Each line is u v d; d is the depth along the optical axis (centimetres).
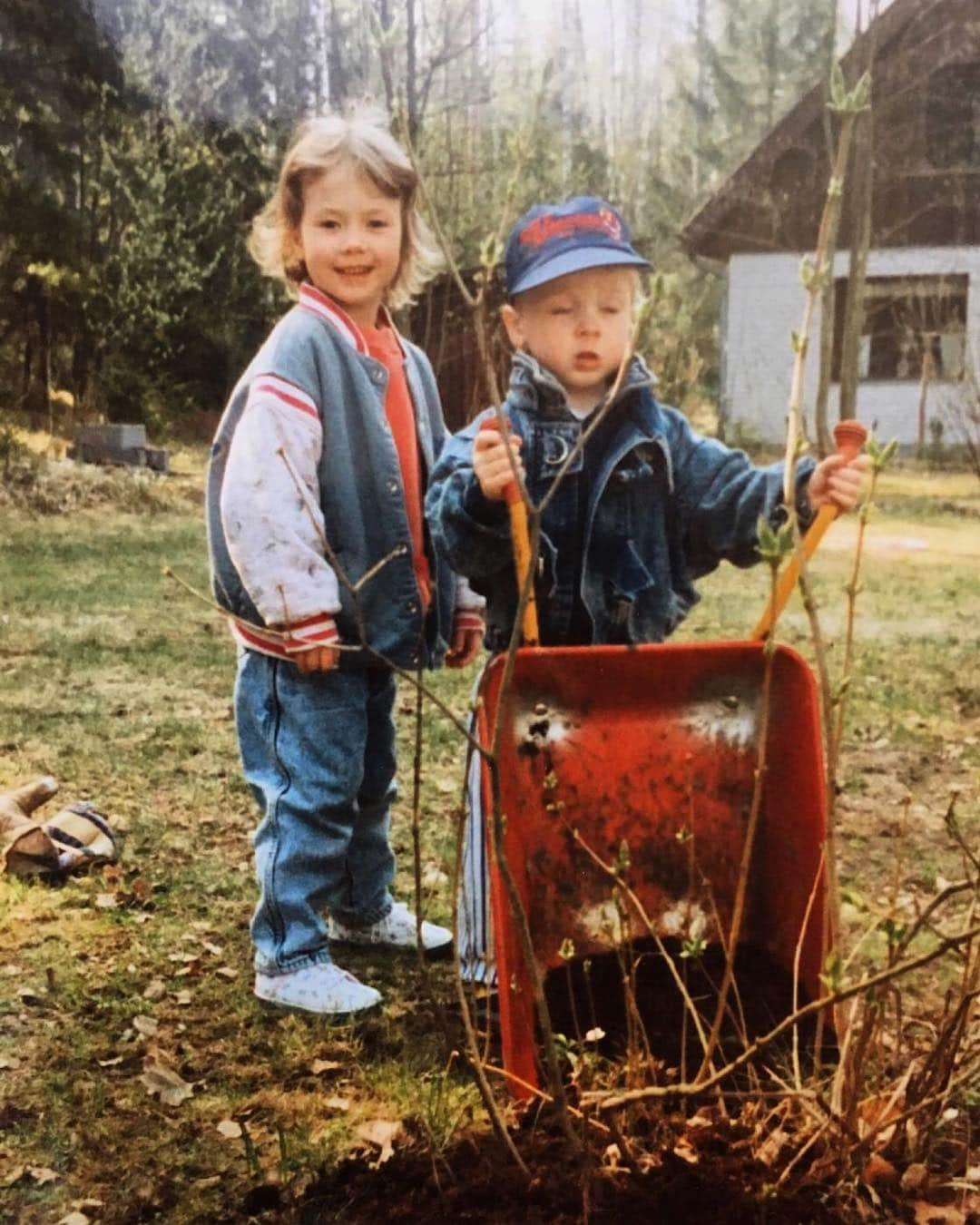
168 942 280
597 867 219
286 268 264
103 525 932
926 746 437
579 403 243
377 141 249
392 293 268
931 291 1631
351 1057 231
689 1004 192
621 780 220
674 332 1323
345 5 800
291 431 238
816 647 165
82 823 329
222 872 322
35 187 1155
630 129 2178
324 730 247
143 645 575
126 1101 216
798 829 219
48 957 271
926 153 1595
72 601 670
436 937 277
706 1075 207
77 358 1338
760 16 2275
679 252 2119
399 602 252
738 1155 187
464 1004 182
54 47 1024
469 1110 207
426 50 628
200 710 472
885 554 897
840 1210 177
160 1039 238
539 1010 170
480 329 150
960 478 1345
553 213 236
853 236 1503
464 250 879
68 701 480
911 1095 193
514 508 211
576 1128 191
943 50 1559
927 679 527
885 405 1633
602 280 235
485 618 270
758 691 223
